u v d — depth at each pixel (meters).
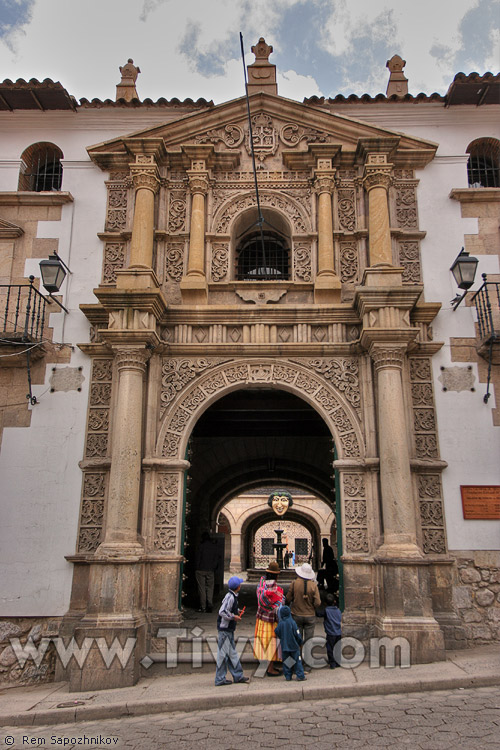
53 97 11.52
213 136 11.59
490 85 11.17
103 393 10.27
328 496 20.92
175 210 11.25
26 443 10.09
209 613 12.84
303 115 11.62
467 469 9.78
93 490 9.82
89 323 10.70
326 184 11.05
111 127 11.94
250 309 10.33
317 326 10.50
